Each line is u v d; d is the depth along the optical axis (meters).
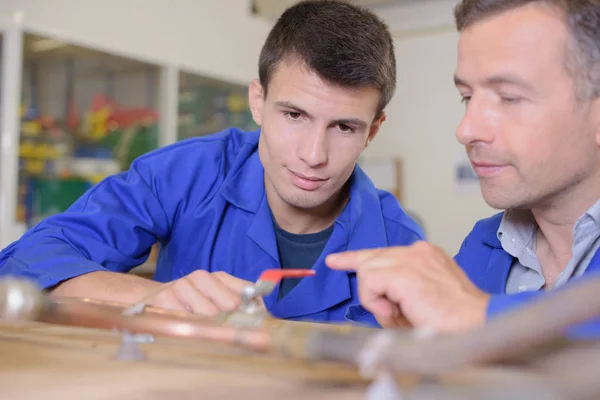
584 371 0.32
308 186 1.00
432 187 4.47
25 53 2.75
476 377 0.36
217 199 1.18
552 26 0.64
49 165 2.86
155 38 3.22
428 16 4.34
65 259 0.91
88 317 0.54
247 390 0.41
